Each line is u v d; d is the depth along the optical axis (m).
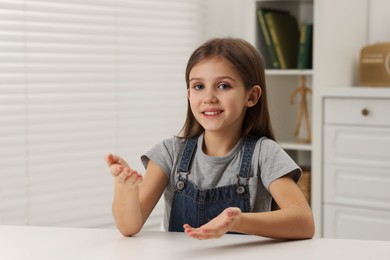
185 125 1.70
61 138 3.01
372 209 2.85
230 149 1.62
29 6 2.86
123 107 3.24
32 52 2.89
